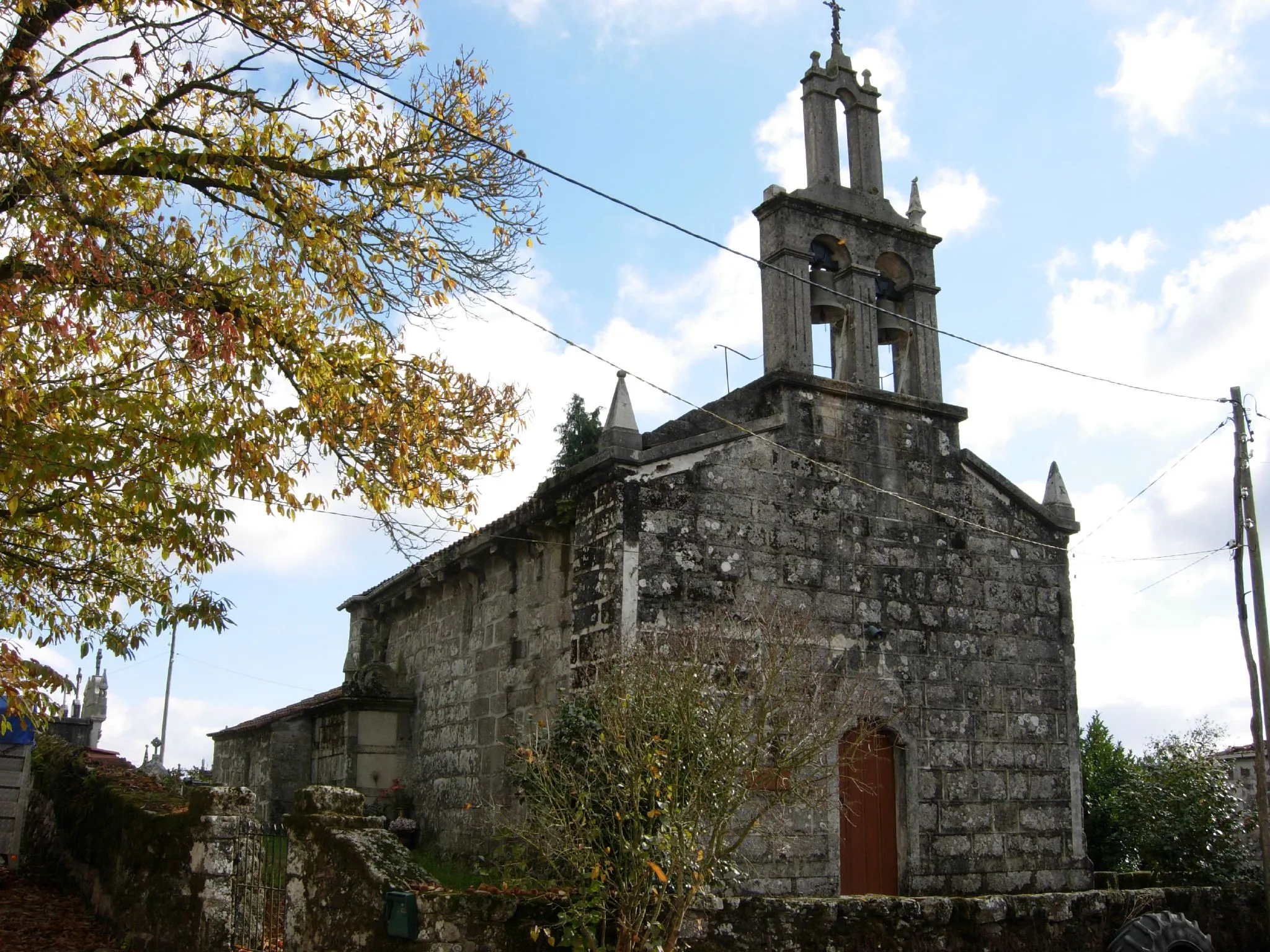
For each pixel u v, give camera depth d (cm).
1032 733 1764
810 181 1844
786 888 1480
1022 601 1812
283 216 1093
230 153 1062
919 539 1742
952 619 1738
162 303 1008
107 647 1225
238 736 2812
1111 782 2081
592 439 3238
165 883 1198
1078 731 1808
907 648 1686
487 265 1228
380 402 1165
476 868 1627
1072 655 1836
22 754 1591
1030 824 1723
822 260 1872
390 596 2455
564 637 1641
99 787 1536
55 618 1205
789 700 1180
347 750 2219
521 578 1839
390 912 941
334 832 1031
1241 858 1692
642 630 1462
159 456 988
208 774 3164
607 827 1011
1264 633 1672
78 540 1169
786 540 1617
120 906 1312
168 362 1047
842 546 1666
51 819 1716
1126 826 1838
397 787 2233
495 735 1847
